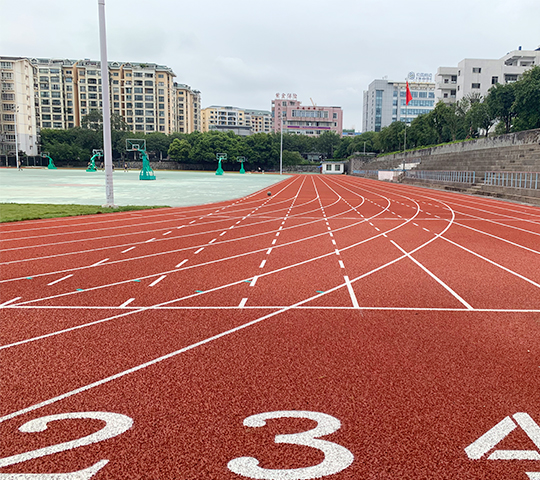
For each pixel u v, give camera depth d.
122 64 121.88
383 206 23.31
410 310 6.33
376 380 4.18
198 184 41.59
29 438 3.23
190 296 6.91
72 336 5.22
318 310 6.29
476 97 64.50
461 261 9.76
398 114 143.25
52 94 119.88
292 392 3.94
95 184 37.53
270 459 3.01
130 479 2.81
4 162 97.12
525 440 3.27
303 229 14.40
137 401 3.76
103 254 10.04
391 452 3.11
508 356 4.77
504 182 32.22
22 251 10.27
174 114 136.75
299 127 154.88
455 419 3.53
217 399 3.80
